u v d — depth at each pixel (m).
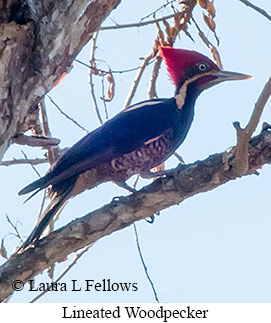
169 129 12.01
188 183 9.80
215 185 9.81
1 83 9.16
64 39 9.67
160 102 12.28
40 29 9.53
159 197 9.85
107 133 11.58
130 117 11.87
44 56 9.56
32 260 9.79
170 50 12.48
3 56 9.16
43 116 11.85
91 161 11.23
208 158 9.87
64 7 9.64
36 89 9.61
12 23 9.27
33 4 9.56
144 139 11.73
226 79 12.27
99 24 9.95
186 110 12.33
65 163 11.05
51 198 11.10
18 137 10.02
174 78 12.56
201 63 12.40
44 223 10.33
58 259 9.88
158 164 12.16
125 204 9.88
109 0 9.90
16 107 9.40
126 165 11.64
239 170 9.52
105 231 9.91
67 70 9.95
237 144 9.27
